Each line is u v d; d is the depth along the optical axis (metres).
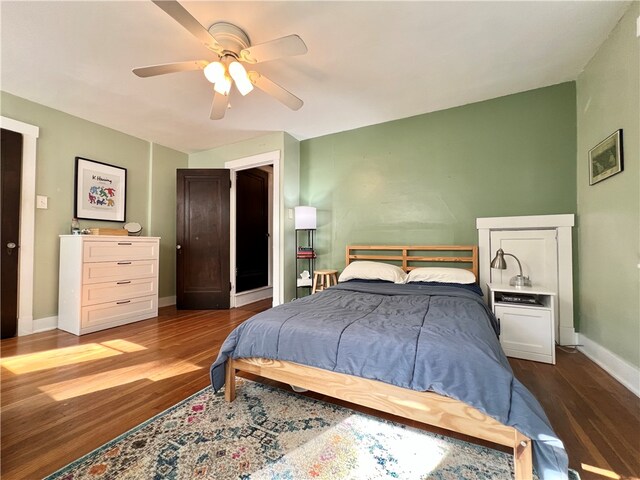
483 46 2.07
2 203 2.63
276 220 3.71
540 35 1.97
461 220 3.01
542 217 2.63
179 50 2.09
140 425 1.42
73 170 3.15
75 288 2.84
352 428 1.40
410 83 2.57
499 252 2.55
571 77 2.51
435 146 3.13
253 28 1.86
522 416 1.00
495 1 1.68
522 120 2.75
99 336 2.77
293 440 1.31
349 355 1.35
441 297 2.17
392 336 1.33
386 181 3.40
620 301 1.91
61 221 3.05
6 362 2.16
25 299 2.79
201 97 2.78
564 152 2.59
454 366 1.16
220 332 2.91
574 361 2.20
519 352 2.26
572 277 2.52
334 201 3.72
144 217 3.92
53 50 2.08
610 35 1.95
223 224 4.01
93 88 2.61
